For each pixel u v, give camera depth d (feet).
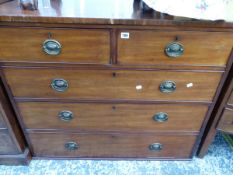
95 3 2.85
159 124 3.71
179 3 2.36
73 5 2.78
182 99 3.36
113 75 3.05
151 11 2.63
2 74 3.05
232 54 2.85
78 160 4.29
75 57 2.86
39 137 3.90
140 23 2.52
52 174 4.05
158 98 3.34
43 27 2.59
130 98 3.34
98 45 2.75
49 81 3.14
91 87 3.21
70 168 4.15
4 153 4.00
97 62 2.91
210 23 2.52
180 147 4.09
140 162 4.27
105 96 3.32
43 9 2.65
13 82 3.14
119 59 2.88
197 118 3.63
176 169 4.17
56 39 2.69
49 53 2.80
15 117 3.67
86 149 4.13
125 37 2.67
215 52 2.84
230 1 2.35
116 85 3.18
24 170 4.10
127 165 4.22
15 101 3.38
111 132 3.83
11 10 2.60
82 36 2.66
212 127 3.82
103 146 4.07
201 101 3.39
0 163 4.14
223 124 3.70
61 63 2.93
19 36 2.67
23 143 4.03
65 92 3.27
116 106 3.45
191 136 3.89
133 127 3.76
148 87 3.20
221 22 2.52
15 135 3.73
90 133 3.84
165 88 3.20
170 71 3.03
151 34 2.65
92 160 4.29
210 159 4.35
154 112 3.54
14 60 2.90
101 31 2.62
